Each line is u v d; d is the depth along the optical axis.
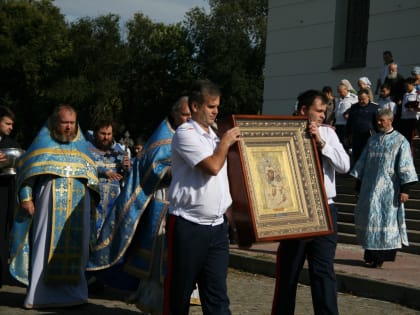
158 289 6.09
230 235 5.42
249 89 34.50
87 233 6.73
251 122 4.75
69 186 6.64
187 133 4.53
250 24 38.00
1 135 7.42
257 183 4.67
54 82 39.62
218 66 34.66
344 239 11.13
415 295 6.94
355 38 19.05
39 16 39.44
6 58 38.19
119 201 6.31
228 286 7.91
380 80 15.16
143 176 6.23
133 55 39.97
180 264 4.60
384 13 17.97
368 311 6.72
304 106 5.33
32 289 6.48
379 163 8.66
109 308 6.63
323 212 4.92
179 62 37.16
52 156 6.60
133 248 6.30
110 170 7.83
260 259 8.82
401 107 13.06
